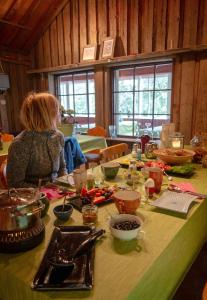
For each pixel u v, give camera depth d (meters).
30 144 1.44
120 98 4.05
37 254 0.78
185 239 1.01
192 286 1.55
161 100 3.67
